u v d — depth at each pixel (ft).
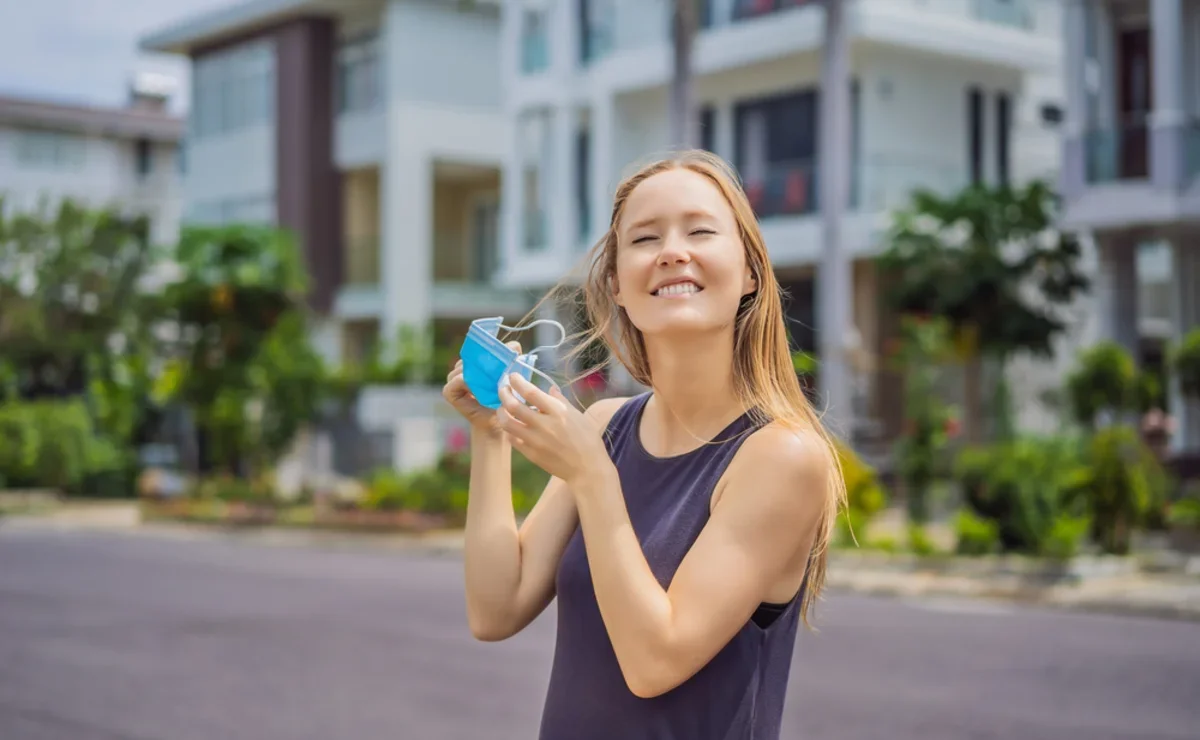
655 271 6.23
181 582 45.47
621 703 6.13
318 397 76.07
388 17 101.40
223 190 113.60
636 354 7.00
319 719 24.35
